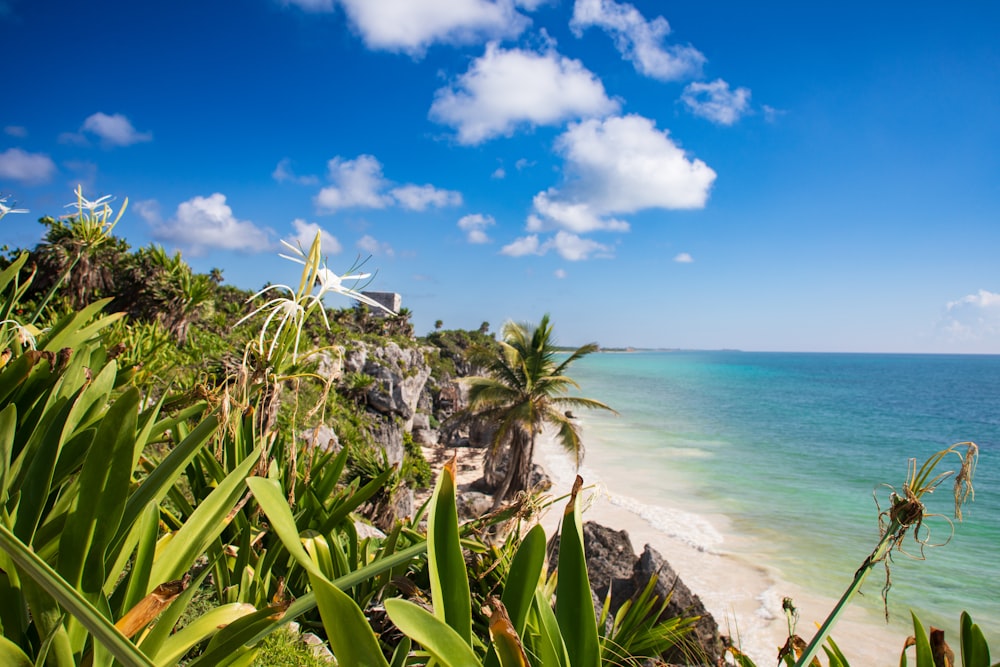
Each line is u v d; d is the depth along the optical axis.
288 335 1.80
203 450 3.01
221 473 3.00
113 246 18.47
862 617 14.73
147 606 1.28
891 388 110.56
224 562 2.88
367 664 0.96
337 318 49.31
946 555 19.66
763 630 13.90
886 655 12.88
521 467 23.50
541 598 1.32
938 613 15.07
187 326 20.27
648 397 84.69
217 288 41.09
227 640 1.34
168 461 1.56
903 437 49.94
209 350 18.30
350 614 0.96
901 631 13.99
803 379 133.38
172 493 3.17
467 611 1.24
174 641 1.40
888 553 1.50
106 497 1.27
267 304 1.79
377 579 3.12
